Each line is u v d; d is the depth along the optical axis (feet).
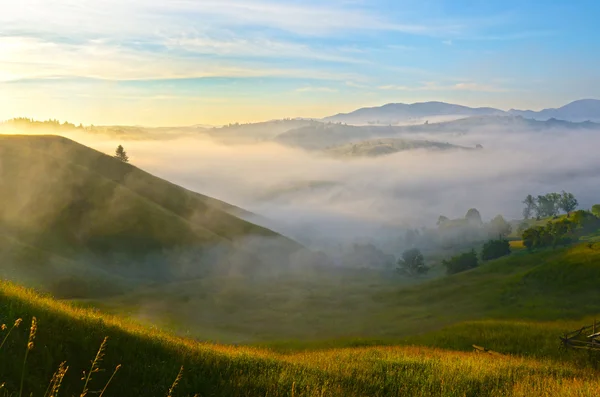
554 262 244.42
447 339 125.39
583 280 212.43
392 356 77.51
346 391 46.55
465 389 50.55
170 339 56.54
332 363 61.87
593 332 101.50
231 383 43.73
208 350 55.26
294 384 43.68
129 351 43.96
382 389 49.03
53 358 37.29
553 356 95.71
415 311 237.66
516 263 320.70
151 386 39.63
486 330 131.54
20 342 36.96
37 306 45.01
